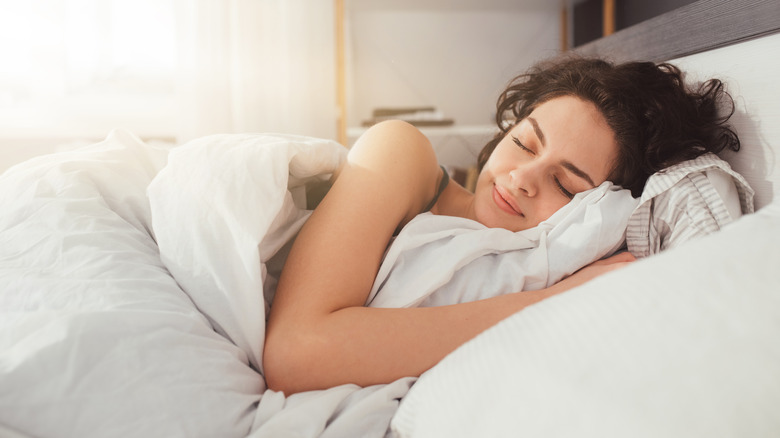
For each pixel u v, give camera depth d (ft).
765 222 1.09
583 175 2.26
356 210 1.87
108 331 1.29
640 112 2.29
